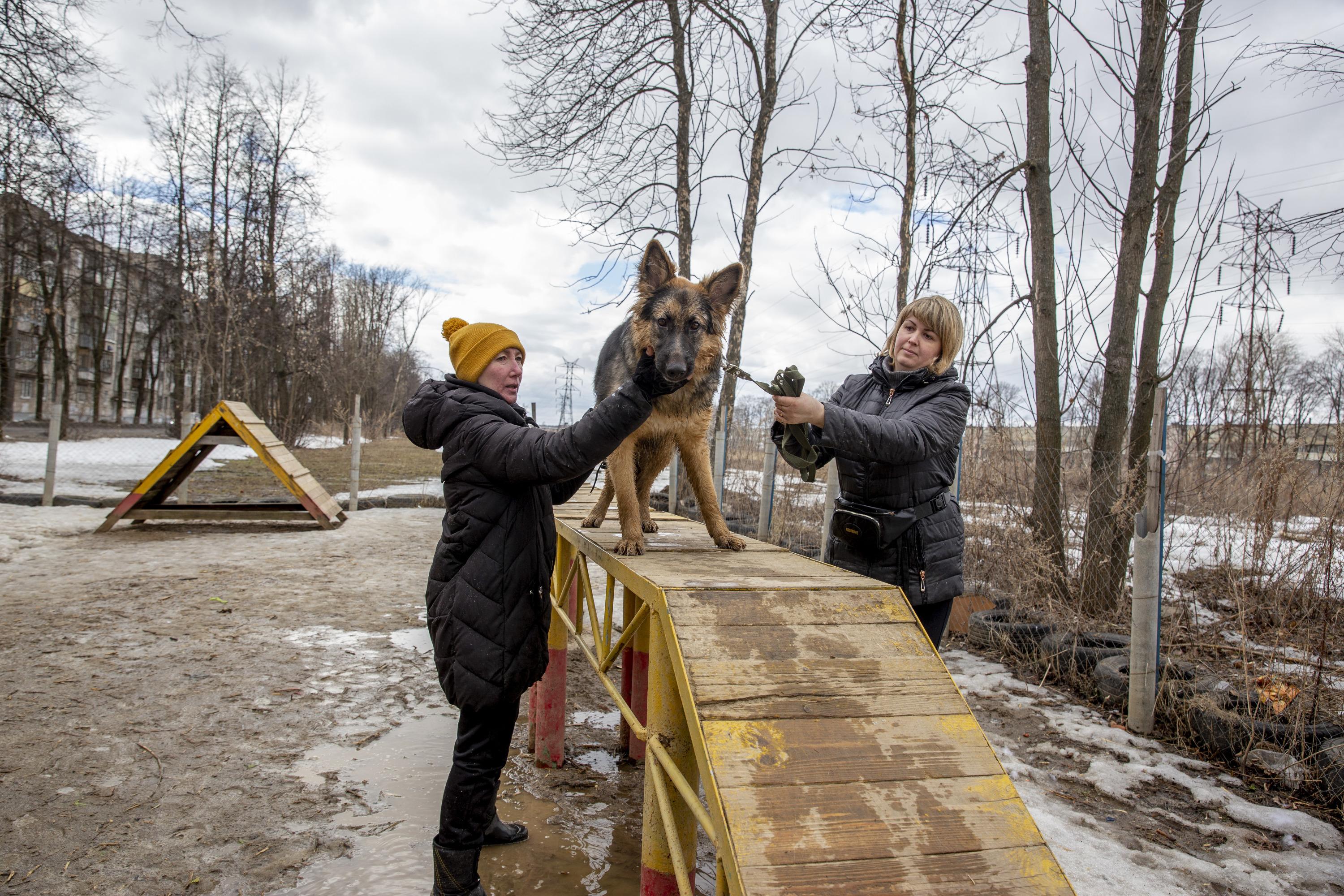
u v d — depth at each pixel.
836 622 2.01
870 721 1.75
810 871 1.44
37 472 15.53
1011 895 1.48
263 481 16.77
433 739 3.96
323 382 33.22
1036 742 4.13
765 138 11.84
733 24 11.54
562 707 3.83
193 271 25.05
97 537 9.43
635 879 2.81
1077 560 6.49
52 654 4.96
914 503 2.66
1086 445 7.06
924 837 1.54
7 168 13.25
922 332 2.75
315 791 3.33
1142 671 4.22
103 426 35.09
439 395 2.47
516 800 3.46
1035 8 6.59
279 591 6.97
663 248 3.77
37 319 34.75
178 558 8.31
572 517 4.45
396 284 54.47
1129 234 6.11
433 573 2.50
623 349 4.21
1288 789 3.59
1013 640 5.59
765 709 1.71
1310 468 5.66
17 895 2.50
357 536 10.39
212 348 25.11
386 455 27.61
